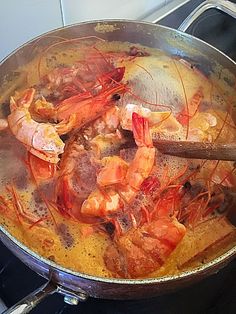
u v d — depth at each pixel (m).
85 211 0.39
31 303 0.37
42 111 0.44
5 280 0.46
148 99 0.48
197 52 0.51
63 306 0.44
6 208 0.41
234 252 0.36
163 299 0.45
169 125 0.44
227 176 0.44
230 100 0.49
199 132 0.45
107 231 0.39
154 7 0.66
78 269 0.38
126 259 0.38
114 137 0.42
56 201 0.40
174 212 0.41
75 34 0.50
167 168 0.43
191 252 0.40
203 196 0.42
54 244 0.39
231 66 0.49
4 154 0.43
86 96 0.46
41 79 0.49
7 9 0.52
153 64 0.51
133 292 0.35
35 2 0.53
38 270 0.37
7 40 0.54
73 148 0.42
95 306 0.44
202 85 0.50
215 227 0.41
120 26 0.51
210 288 0.45
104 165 0.40
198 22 0.63
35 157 0.42
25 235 0.39
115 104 0.46
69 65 0.51
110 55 0.52
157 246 0.39
